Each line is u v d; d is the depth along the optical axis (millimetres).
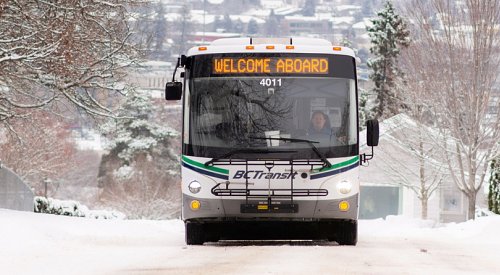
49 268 24562
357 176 35531
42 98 59125
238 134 35375
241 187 35094
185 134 35781
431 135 87312
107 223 50031
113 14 56562
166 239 41281
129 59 57375
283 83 35906
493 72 80812
